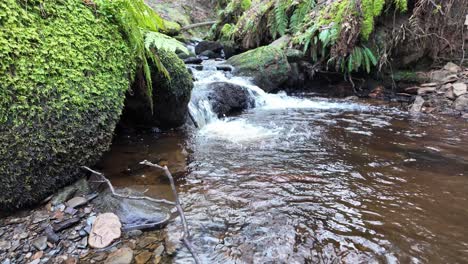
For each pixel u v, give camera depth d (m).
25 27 1.81
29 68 1.76
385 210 2.00
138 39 2.49
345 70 6.21
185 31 11.72
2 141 1.66
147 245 1.67
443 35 5.68
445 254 1.59
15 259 1.52
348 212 1.97
